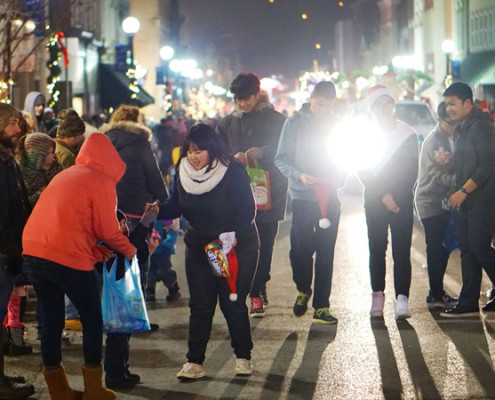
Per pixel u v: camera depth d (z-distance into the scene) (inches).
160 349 340.2
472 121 365.4
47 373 271.7
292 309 406.9
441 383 287.1
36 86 1385.3
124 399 278.4
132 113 366.3
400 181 371.2
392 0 3779.5
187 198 293.6
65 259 261.6
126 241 271.9
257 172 388.2
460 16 2640.3
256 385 290.4
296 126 370.6
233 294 295.4
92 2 1823.3
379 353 324.8
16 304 335.9
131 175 354.3
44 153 332.2
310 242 377.1
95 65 1878.7
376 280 382.3
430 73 2965.1
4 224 280.7
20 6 802.2
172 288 432.8
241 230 294.8
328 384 289.7
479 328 357.7
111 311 281.4
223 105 4005.9
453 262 527.2
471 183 362.9
